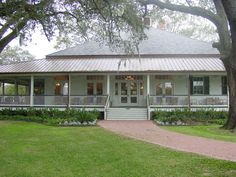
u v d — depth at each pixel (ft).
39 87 112.06
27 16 47.85
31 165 32.71
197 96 98.22
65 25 61.00
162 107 96.78
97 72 98.73
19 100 103.30
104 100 98.78
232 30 29.04
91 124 76.13
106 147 43.04
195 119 84.84
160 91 108.17
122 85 110.42
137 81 110.11
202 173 29.12
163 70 96.63
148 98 97.66
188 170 30.22
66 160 34.94
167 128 70.03
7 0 44.29
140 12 59.16
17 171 30.32
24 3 44.88
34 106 101.86
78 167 31.73
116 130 64.39
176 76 108.06
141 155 37.45
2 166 32.35
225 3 27.63
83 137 52.90
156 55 113.19
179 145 46.16
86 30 63.82
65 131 61.62
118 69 97.71
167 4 55.52
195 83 107.45
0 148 42.45
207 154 38.93
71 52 118.01
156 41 117.80
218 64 101.30
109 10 55.52
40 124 77.56
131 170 30.27
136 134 58.13
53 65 106.73
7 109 99.55
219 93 106.52
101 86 110.11
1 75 103.24
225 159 35.73
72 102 99.81
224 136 56.54
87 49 118.11
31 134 56.65
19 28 52.39
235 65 52.01
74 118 77.77
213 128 68.54
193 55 112.47
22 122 81.97
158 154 38.06
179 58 111.24
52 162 34.01
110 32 62.69
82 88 110.22
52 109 94.17
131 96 109.60
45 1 48.34
